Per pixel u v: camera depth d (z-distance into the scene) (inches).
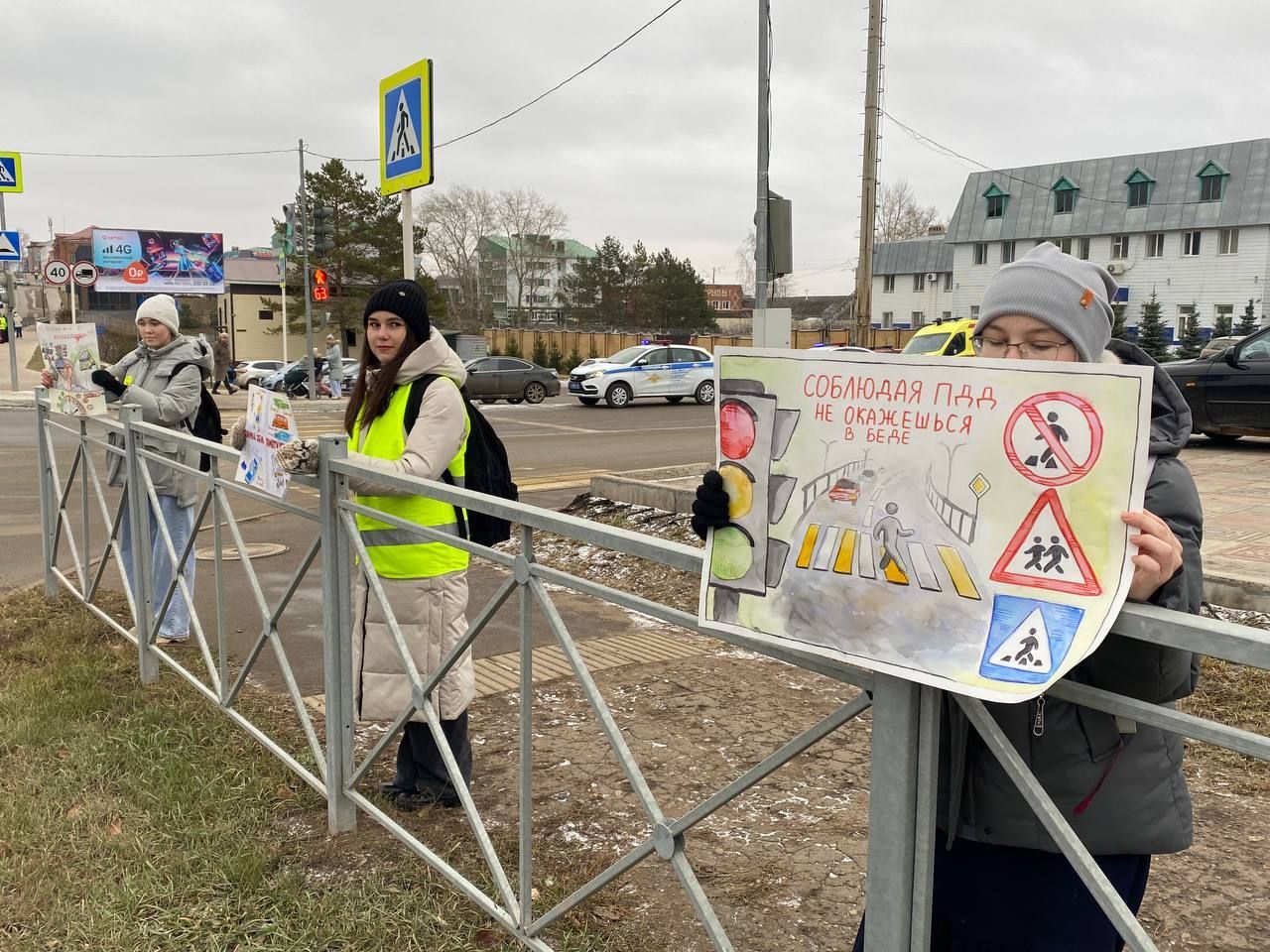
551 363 1699.1
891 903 56.0
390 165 219.6
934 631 50.3
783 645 56.2
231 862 106.7
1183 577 49.3
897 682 53.9
